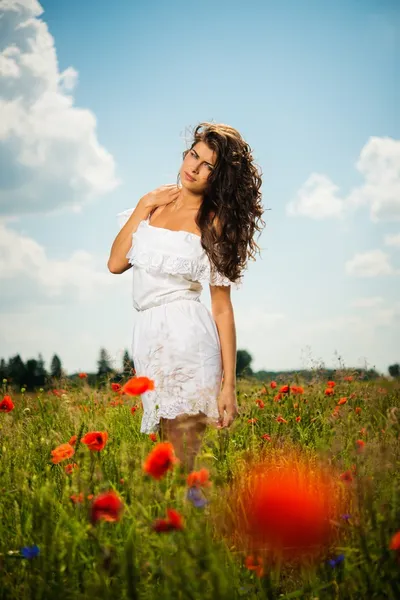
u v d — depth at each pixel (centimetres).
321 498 264
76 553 231
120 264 402
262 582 221
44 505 235
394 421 315
